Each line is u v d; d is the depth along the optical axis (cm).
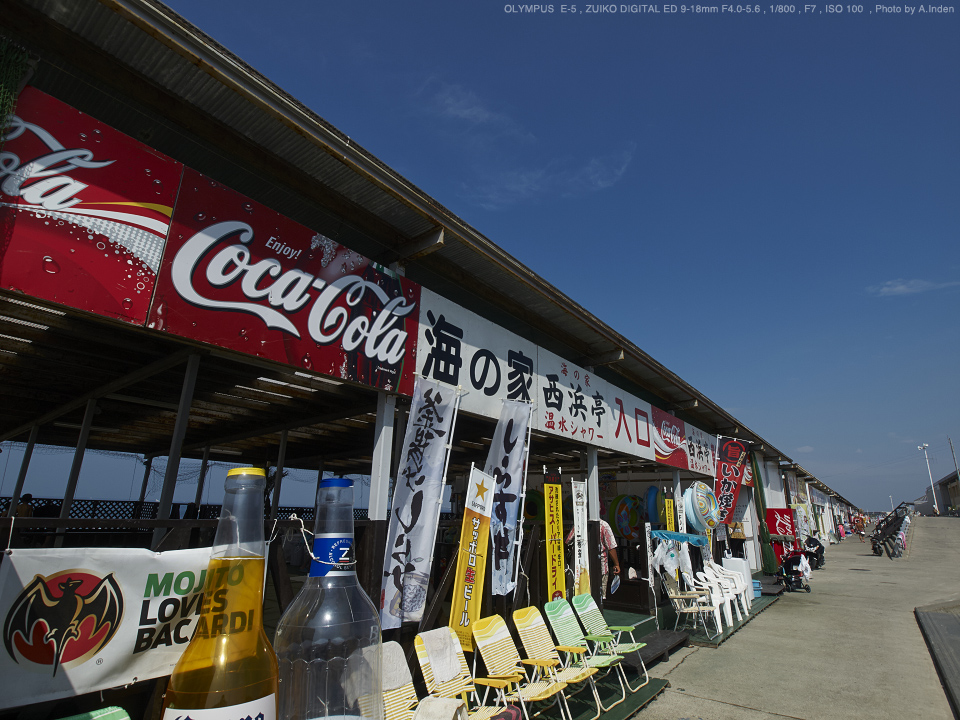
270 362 348
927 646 711
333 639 158
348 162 376
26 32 278
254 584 131
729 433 1370
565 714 429
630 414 839
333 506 172
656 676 575
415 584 393
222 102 336
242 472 139
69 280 256
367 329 413
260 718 120
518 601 532
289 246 362
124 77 314
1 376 530
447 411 450
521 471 522
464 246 493
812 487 2747
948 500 7269
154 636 242
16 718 220
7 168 242
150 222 291
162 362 444
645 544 816
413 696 313
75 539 439
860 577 1461
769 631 800
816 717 465
